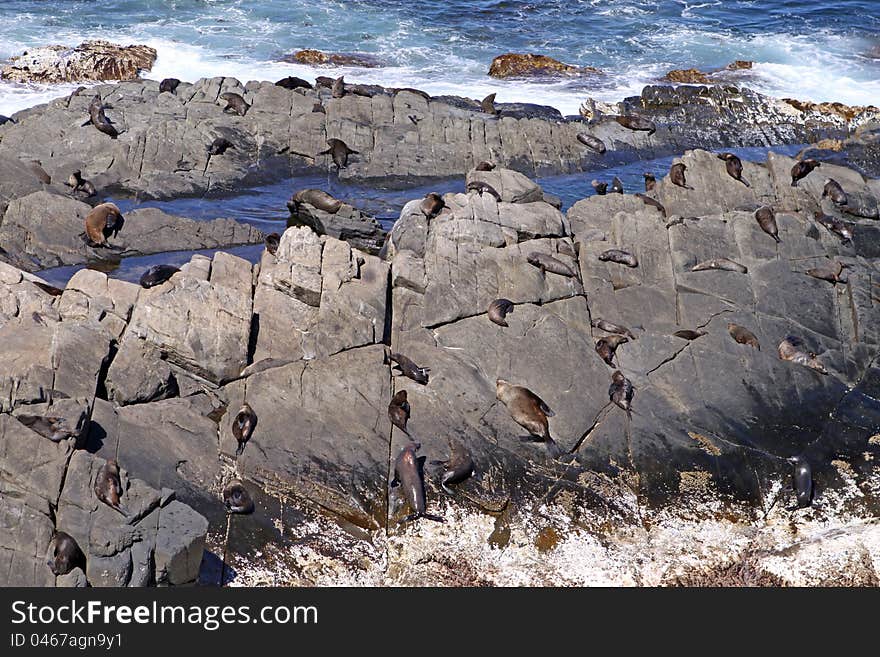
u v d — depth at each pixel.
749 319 19.11
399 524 14.88
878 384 18.31
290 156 26.72
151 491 13.56
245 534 14.36
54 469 13.42
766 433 17.05
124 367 15.91
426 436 16.12
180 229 22.78
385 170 26.83
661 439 16.66
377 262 18.84
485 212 20.41
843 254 20.92
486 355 17.58
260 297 17.75
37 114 26.34
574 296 19.02
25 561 12.34
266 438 15.66
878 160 28.48
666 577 14.30
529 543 14.77
